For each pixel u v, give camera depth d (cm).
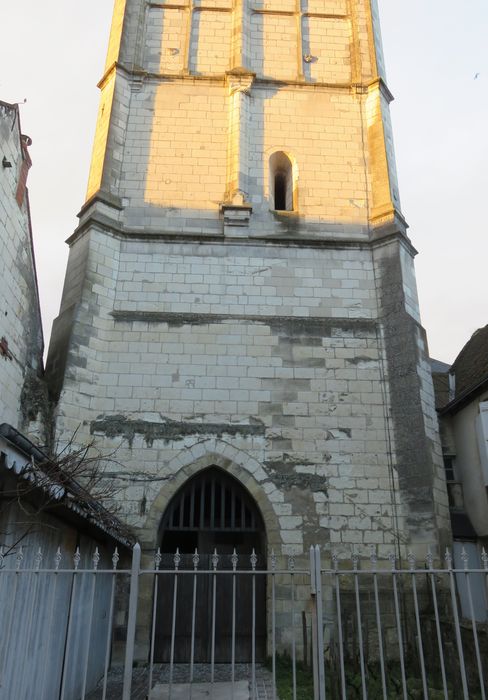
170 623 1347
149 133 1822
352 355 1557
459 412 1833
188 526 1435
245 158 1795
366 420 1488
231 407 1487
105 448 1422
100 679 1136
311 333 1577
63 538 953
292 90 1922
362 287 1645
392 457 1449
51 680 859
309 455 1448
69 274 1623
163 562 1383
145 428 1452
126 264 1634
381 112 1884
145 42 1967
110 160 1748
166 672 1209
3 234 1189
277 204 1850
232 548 1441
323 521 1388
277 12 2056
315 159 1830
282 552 1354
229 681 1124
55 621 885
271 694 1020
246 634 1351
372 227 1731
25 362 1351
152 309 1584
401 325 1564
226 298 1611
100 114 1861
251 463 1435
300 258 1669
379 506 1403
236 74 1891
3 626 701
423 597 1309
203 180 1772
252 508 1441
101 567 1201
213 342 1554
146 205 1722
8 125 1186
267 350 1552
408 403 1480
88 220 1634
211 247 1667
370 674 1113
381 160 1812
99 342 1527
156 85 1889
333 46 2031
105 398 1475
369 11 2072
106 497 1309
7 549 730
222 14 2048
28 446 707
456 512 1745
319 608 690
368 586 1330
